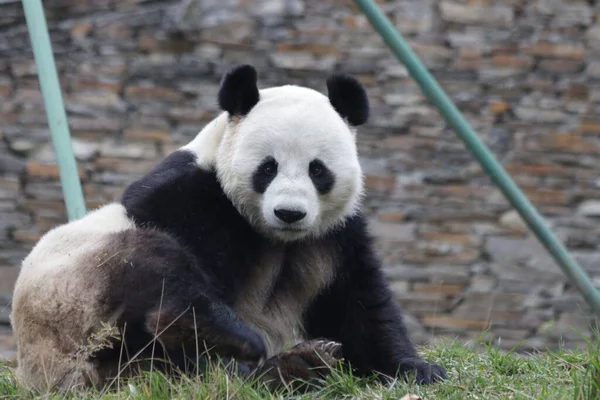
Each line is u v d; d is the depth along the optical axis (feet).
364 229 49.98
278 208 45.73
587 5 97.09
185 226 46.70
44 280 44.60
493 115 96.07
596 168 96.22
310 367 43.50
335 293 49.67
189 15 93.66
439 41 96.07
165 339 43.45
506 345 91.97
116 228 46.62
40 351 44.01
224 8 94.38
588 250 95.04
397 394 41.63
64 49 93.61
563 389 41.27
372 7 48.37
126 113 93.50
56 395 41.57
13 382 44.98
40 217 91.81
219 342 43.50
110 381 43.60
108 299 43.60
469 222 93.76
